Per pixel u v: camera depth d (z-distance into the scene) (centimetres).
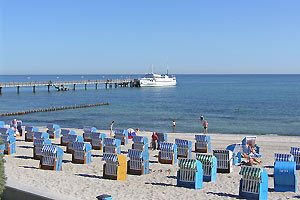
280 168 1536
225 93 11688
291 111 6662
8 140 2372
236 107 7431
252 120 5519
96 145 2592
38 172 1825
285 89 13662
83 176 1781
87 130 3011
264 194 1412
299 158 2009
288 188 1530
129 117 5906
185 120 5522
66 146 2655
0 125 3366
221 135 3591
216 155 1877
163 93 11738
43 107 7275
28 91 12219
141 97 10106
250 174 1415
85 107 7388
